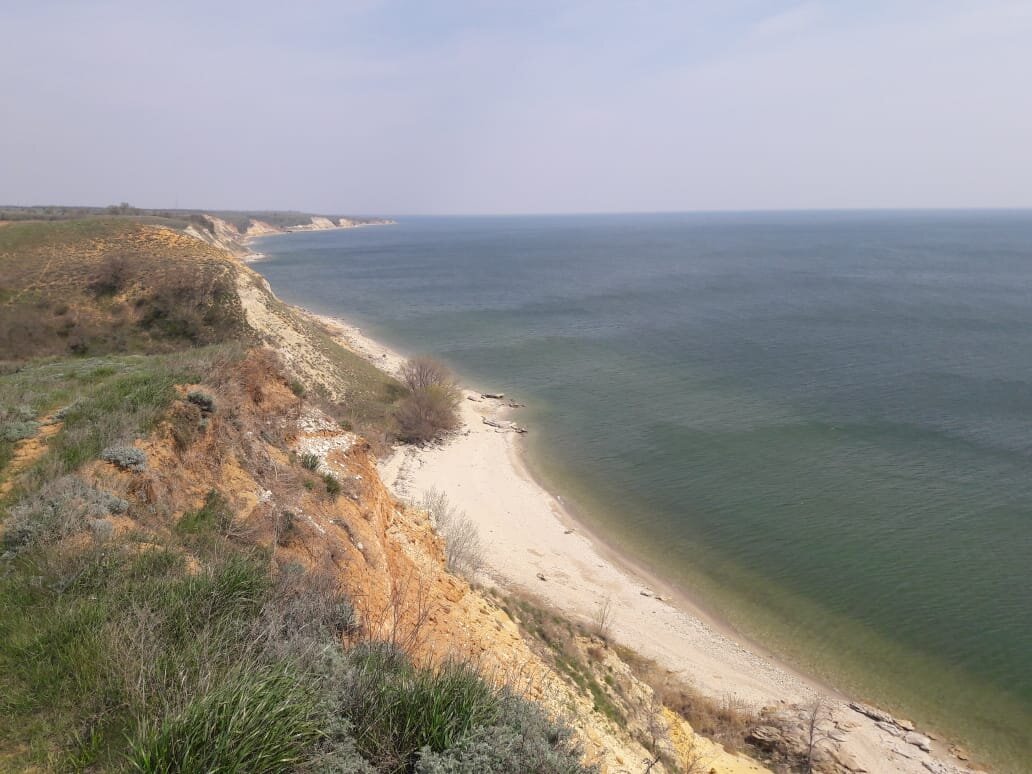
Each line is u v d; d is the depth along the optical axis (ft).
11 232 172.24
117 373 52.60
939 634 81.20
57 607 22.45
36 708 18.48
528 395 177.88
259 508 38.11
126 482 33.04
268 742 16.92
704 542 103.19
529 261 568.82
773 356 214.28
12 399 42.52
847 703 70.59
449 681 22.13
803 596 89.30
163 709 18.28
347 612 28.55
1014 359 200.95
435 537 61.57
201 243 189.37
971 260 507.71
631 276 439.63
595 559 97.66
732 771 53.01
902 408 160.15
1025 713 69.62
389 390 158.30
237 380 49.83
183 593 24.30
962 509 110.11
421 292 373.40
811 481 122.42
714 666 75.20
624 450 139.33
